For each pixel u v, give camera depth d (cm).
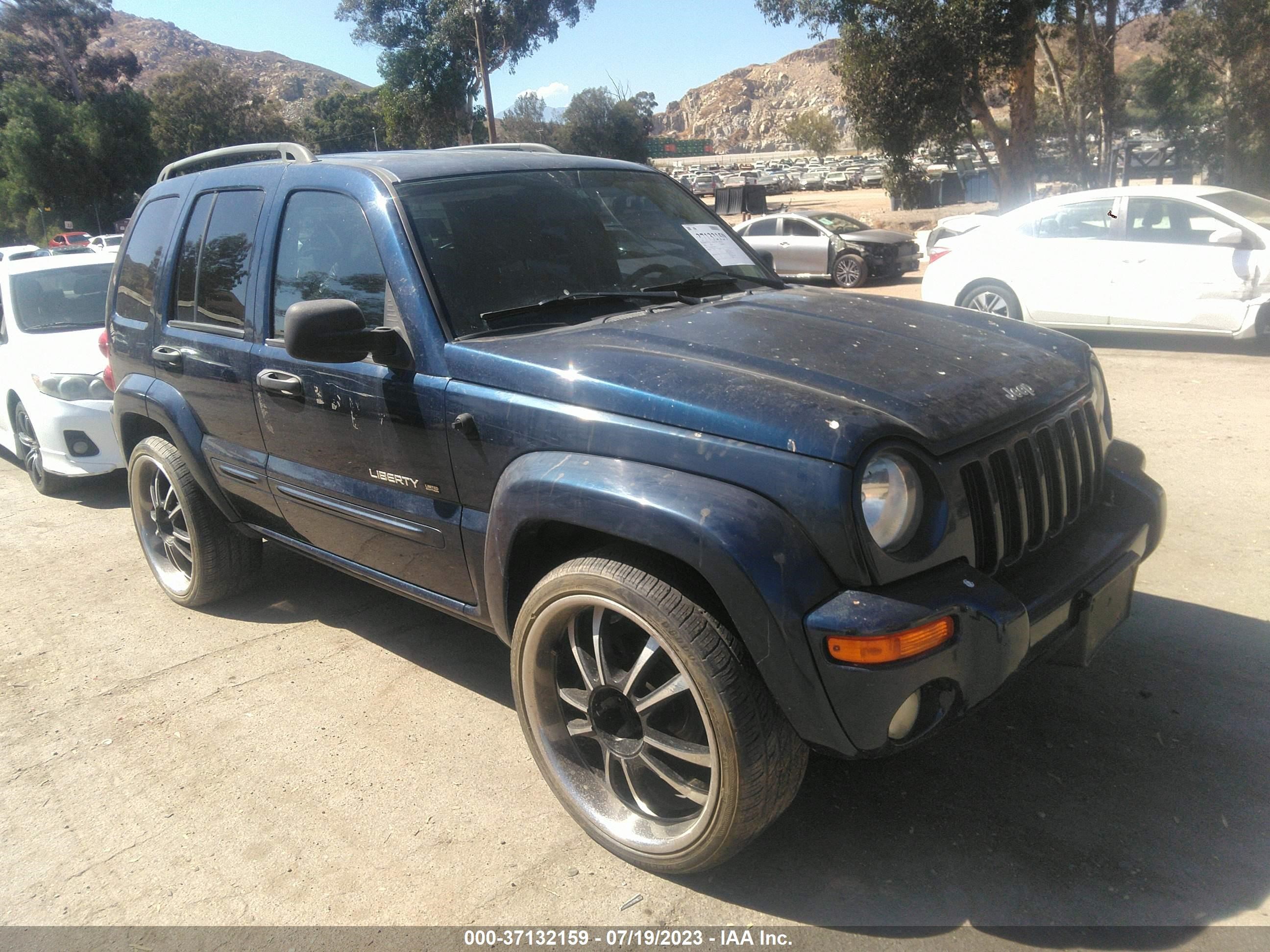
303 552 386
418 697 367
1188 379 786
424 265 298
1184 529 475
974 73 2238
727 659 227
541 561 284
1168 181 2989
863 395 236
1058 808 275
